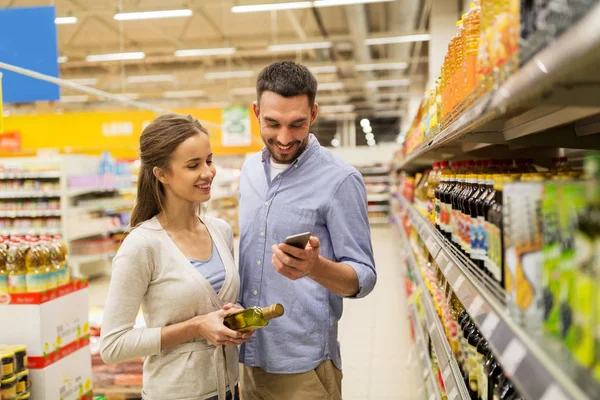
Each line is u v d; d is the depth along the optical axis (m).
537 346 0.87
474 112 1.17
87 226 8.77
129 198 10.43
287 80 1.68
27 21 5.22
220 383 1.71
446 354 2.29
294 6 8.18
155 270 1.68
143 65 17.39
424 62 17.58
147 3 11.12
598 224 0.66
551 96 0.85
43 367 2.73
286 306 1.83
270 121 1.71
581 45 0.60
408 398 3.92
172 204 1.75
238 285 1.84
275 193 1.89
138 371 3.52
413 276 4.79
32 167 8.24
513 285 1.03
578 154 2.34
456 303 2.33
